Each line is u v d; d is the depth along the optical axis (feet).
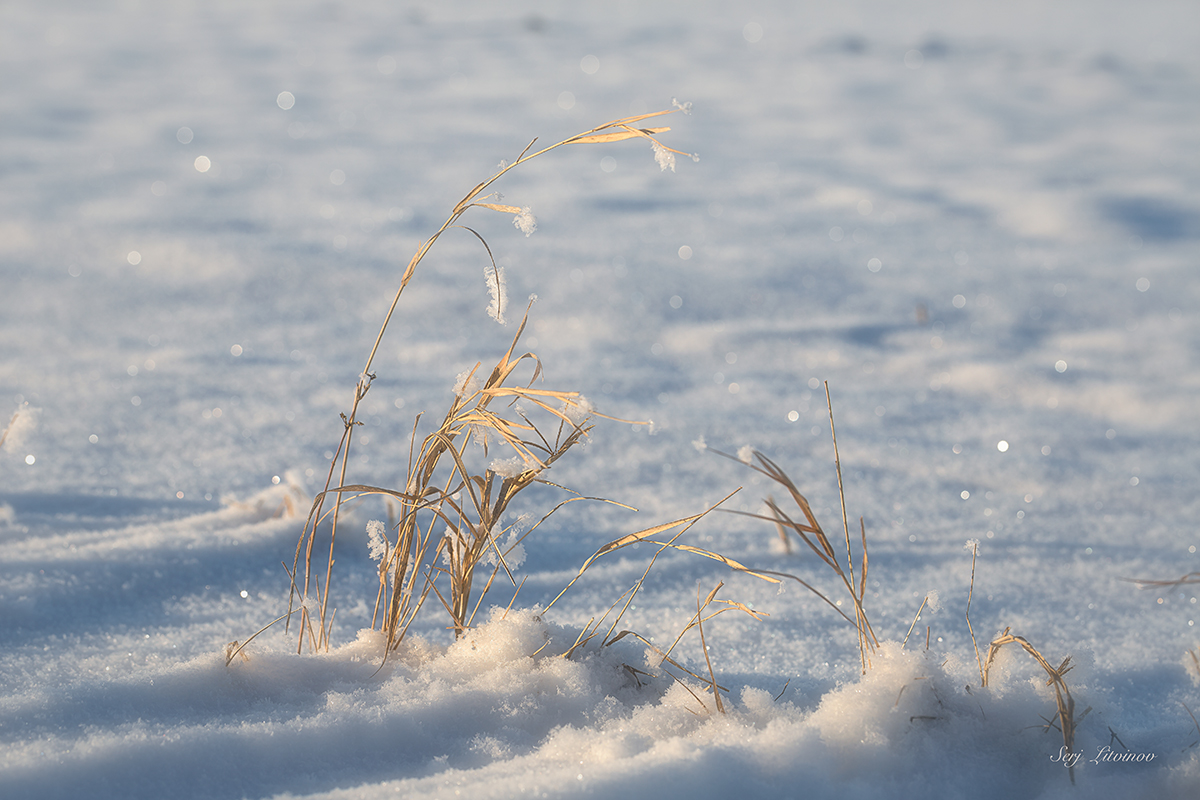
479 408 6.17
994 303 21.06
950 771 4.88
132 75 53.36
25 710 5.35
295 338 17.80
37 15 80.33
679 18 98.32
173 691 5.68
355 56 65.05
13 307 18.58
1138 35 91.56
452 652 6.21
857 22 100.42
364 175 33.04
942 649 7.34
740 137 42.50
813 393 15.96
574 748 5.06
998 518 10.91
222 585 8.16
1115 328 19.56
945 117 47.34
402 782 4.61
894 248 25.67
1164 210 29.50
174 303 19.42
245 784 4.85
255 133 40.16
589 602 8.25
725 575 9.00
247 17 84.28
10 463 11.45
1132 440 13.96
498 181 33.17
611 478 12.00
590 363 17.10
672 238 26.27
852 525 10.62
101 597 7.72
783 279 22.52
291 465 11.93
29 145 34.86
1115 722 5.68
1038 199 30.55
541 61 64.59
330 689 5.87
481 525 6.26
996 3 130.62
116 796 4.66
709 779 4.52
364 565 8.81
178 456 12.11
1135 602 8.50
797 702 5.91
